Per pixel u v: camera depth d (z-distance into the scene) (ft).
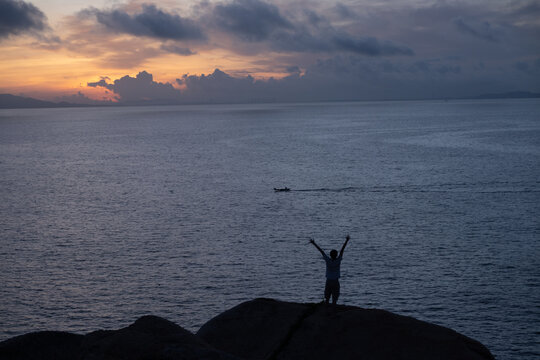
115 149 510.99
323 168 351.67
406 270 139.13
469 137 559.38
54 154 469.57
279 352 32.12
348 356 31.22
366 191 263.08
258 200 244.22
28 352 33.01
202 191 270.87
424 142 519.19
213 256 155.22
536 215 200.95
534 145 459.32
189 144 552.82
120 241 173.58
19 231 187.83
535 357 93.56
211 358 25.93
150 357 26.61
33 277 138.31
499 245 160.86
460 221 194.18
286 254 156.35
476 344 32.09
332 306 37.32
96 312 116.26
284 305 37.47
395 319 34.09
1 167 379.55
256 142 561.84
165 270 143.13
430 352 30.89
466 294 121.70
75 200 248.11
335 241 169.99
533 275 133.08
